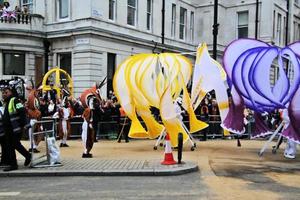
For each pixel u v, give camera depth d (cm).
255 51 1429
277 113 1939
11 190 853
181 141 1121
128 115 1512
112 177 985
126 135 1748
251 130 2014
